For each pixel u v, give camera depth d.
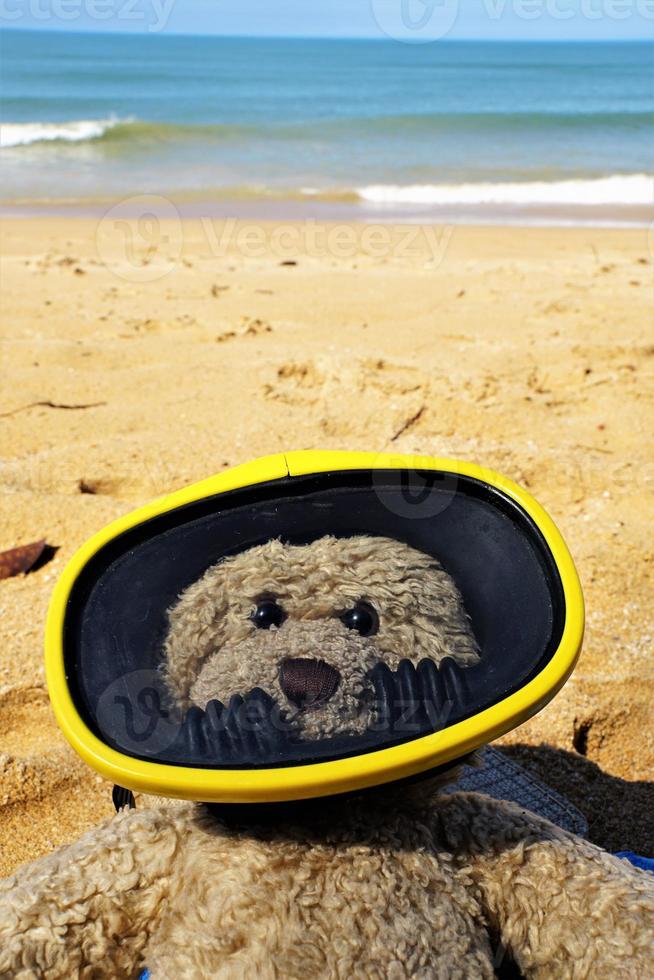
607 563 0.78
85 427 1.04
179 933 0.31
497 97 8.16
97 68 11.34
